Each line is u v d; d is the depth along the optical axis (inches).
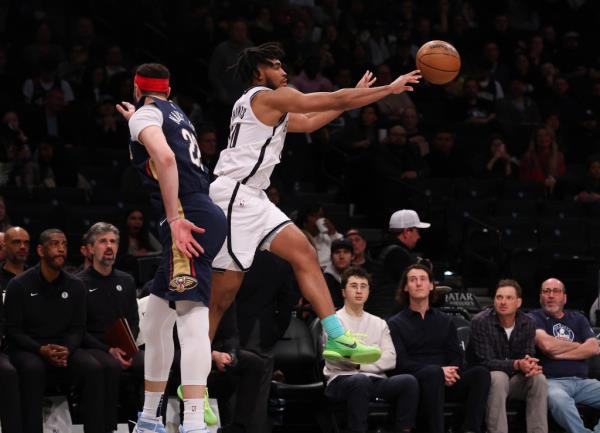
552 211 727.7
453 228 698.8
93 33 837.8
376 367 449.7
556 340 476.1
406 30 890.7
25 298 421.7
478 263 678.5
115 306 448.1
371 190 716.0
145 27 876.6
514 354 463.2
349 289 450.9
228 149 299.6
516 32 964.0
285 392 452.4
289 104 287.9
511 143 819.4
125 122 733.3
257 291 433.7
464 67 896.9
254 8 863.1
